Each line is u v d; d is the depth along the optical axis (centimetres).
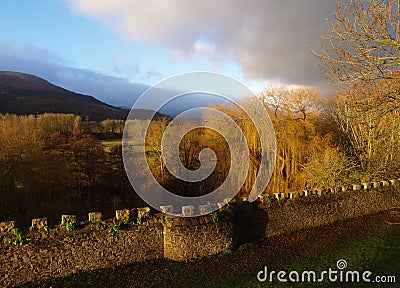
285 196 1766
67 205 2688
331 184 2284
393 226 1881
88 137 3077
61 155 2920
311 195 1864
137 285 1151
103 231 1252
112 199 2900
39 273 1143
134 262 1311
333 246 1574
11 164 2562
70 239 1194
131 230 1308
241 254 1446
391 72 752
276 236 1700
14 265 1108
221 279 1217
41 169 2673
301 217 1803
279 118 2872
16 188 2553
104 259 1252
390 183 2255
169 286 1155
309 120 2888
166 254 1365
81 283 1143
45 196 2670
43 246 1151
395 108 755
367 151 2475
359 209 2069
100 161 3041
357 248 1546
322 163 2383
